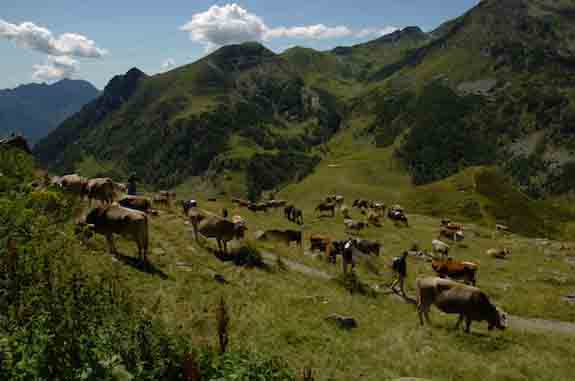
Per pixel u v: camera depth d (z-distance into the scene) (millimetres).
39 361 5840
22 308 6777
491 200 90062
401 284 24250
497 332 18531
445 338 16391
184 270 18156
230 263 22219
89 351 6320
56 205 9461
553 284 28938
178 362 7082
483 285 27500
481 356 14961
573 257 38188
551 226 83375
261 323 14109
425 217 64625
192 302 14320
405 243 39969
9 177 9594
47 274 7441
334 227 45469
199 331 11922
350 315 17594
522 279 29766
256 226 40750
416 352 14398
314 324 15562
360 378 11586
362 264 28578
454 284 17719
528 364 14547
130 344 6938
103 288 8250
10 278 7168
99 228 17328
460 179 98125
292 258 28672
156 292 14188
